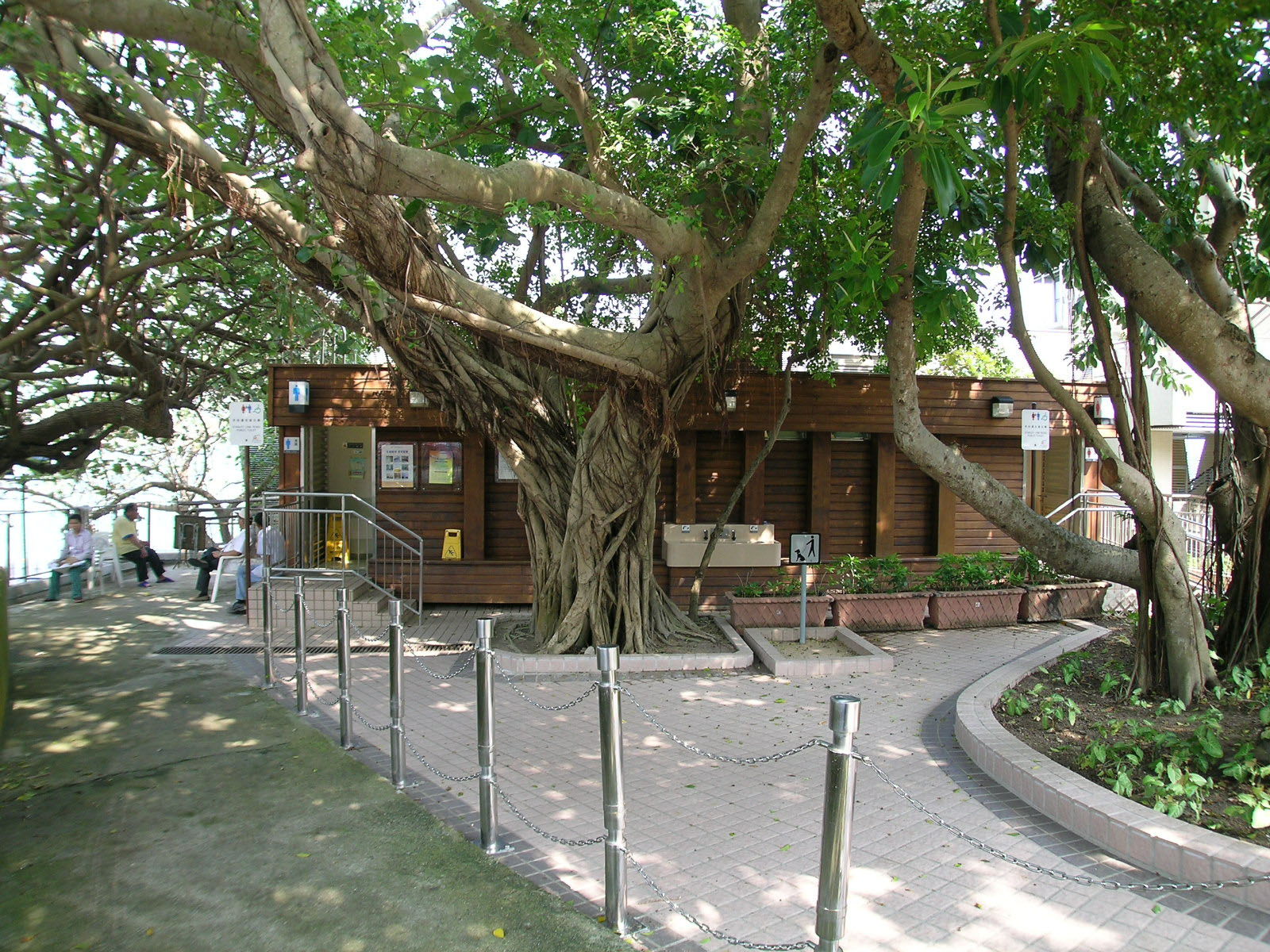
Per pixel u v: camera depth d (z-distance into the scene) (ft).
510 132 27.27
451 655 29.53
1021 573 35.50
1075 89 14.82
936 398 38.78
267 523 36.22
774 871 13.48
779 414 37.42
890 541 39.55
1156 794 14.60
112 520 65.16
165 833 15.14
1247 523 23.00
